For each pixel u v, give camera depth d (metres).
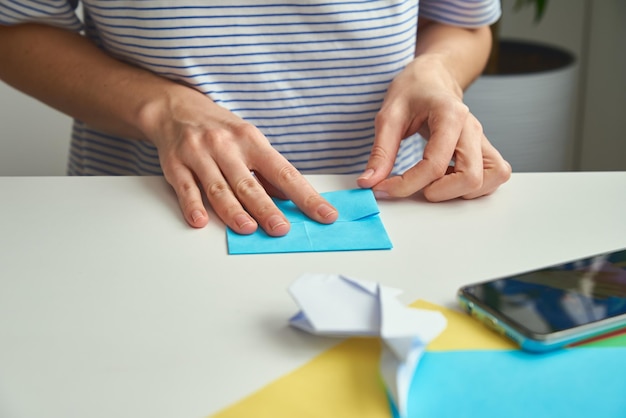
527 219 0.60
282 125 0.84
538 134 1.50
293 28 0.80
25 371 0.42
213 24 0.78
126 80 0.78
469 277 0.52
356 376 0.41
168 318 0.47
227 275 0.52
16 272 0.52
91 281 0.51
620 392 0.40
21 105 1.41
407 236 0.57
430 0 0.94
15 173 1.46
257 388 0.40
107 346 0.44
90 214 0.61
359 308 0.44
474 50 0.93
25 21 0.84
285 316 0.47
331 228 0.58
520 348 0.43
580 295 0.46
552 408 0.39
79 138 0.96
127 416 0.39
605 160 1.86
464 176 0.62
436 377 0.41
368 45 0.82
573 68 1.52
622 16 1.71
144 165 0.88
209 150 0.65
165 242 0.56
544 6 1.56
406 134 0.72
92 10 0.82
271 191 0.66
